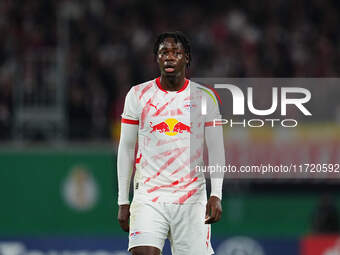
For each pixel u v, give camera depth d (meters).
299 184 45.78
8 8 58.97
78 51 56.47
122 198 20.34
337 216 45.56
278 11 61.47
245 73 55.09
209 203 20.12
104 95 52.91
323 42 58.66
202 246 20.30
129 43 58.91
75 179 47.03
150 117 20.06
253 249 42.09
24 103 51.25
